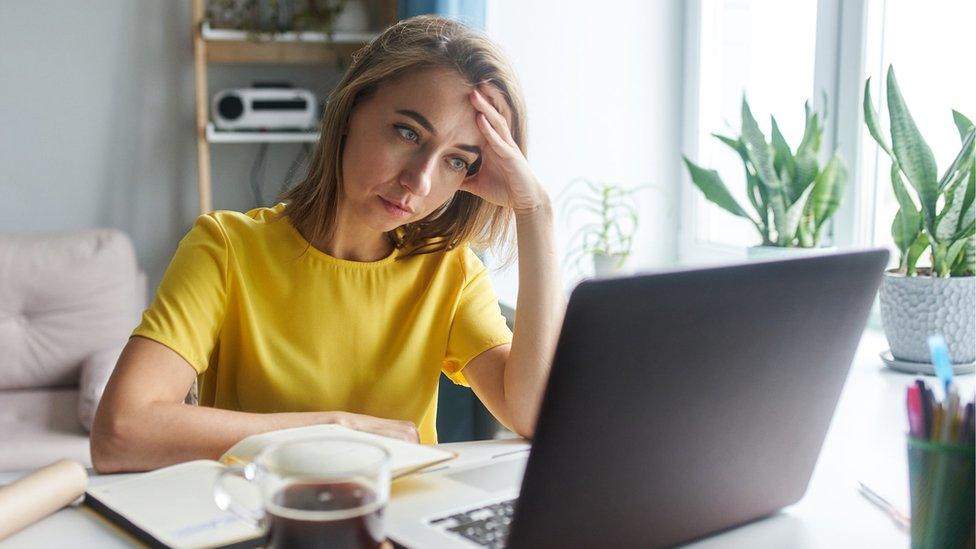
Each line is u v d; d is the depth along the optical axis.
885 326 1.59
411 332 1.33
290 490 0.70
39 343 2.60
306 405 1.28
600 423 0.72
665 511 0.79
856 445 1.17
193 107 3.14
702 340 0.74
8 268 2.58
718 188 1.99
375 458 0.74
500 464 1.02
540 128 2.54
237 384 1.29
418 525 0.82
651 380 0.73
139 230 3.16
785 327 0.79
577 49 2.54
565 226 2.59
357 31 3.06
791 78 2.29
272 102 2.97
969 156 1.52
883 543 0.85
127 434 1.04
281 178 3.21
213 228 1.27
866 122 1.63
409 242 1.34
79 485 0.90
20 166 3.06
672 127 2.64
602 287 0.68
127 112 3.11
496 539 0.80
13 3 2.99
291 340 1.29
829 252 0.81
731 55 2.50
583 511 0.74
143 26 3.08
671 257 2.69
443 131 1.18
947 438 0.76
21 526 0.84
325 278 1.29
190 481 0.93
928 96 1.93
